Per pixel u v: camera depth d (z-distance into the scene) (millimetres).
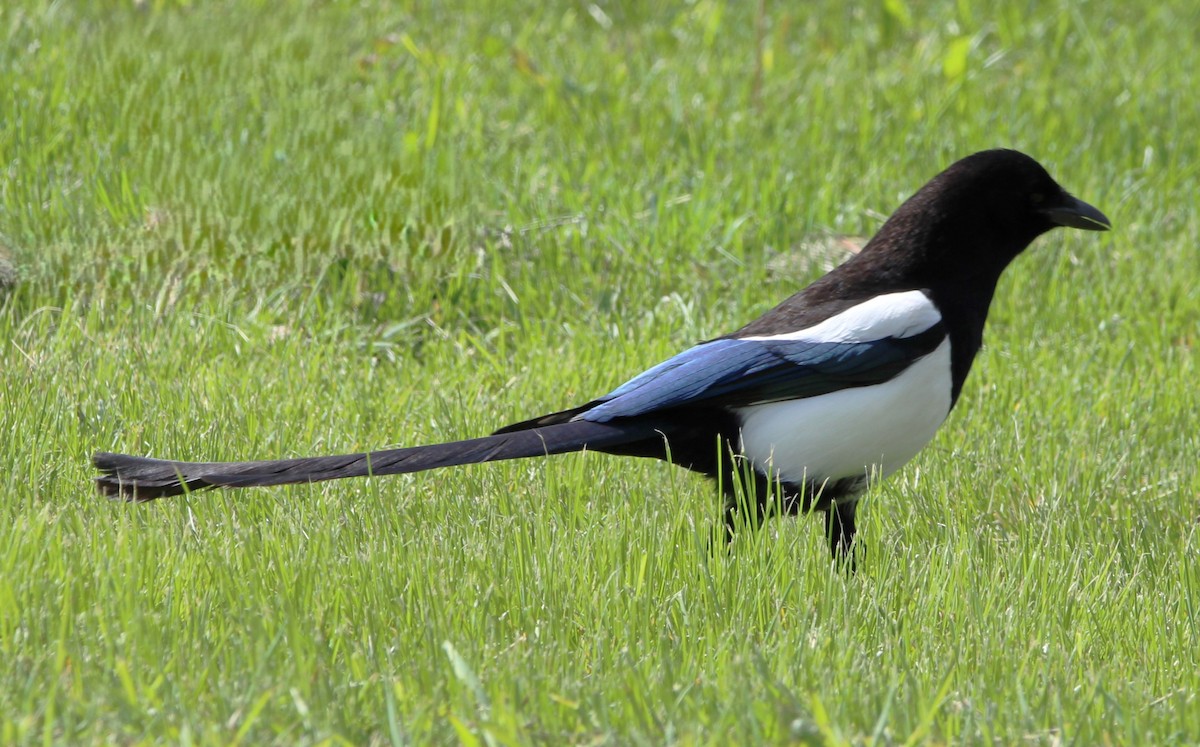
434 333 12211
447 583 7426
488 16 21062
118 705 5824
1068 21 21938
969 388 11859
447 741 5754
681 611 7289
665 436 8578
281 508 8555
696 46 20703
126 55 16234
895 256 9016
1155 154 17250
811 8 22750
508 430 8539
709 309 12875
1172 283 13961
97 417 9602
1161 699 6680
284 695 6008
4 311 11102
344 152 14297
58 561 7156
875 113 17969
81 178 13203
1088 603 7848
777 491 8703
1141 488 10227
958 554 8117
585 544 7961
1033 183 9055
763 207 14727
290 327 11672
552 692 6242
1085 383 12109
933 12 22781
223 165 13477
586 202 14625
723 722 5848
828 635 7039
